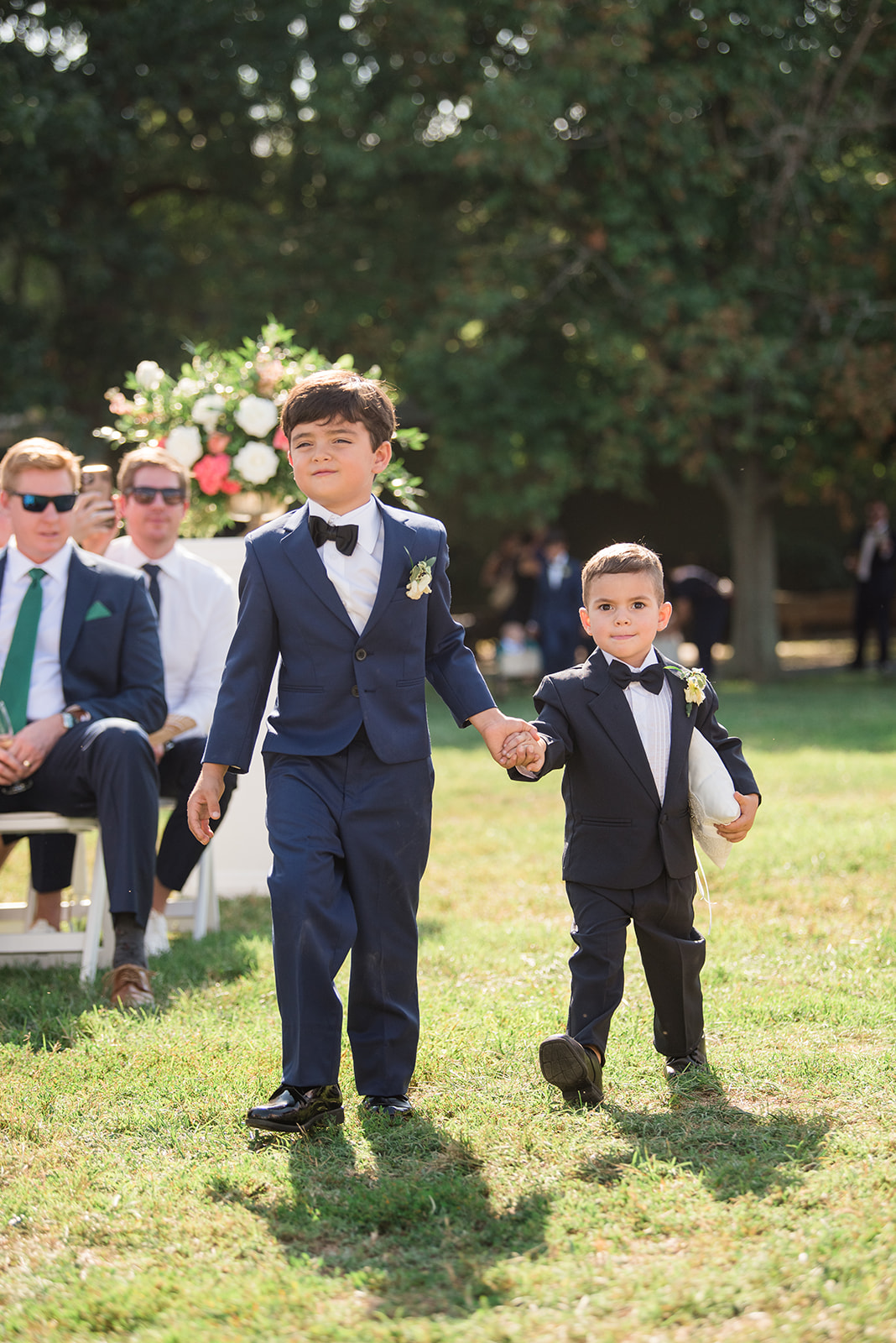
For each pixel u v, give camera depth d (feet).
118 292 56.65
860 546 59.16
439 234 57.47
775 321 54.49
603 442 54.29
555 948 15.10
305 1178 8.98
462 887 18.98
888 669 59.41
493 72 52.95
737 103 51.70
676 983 10.67
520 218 55.16
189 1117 10.22
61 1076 11.02
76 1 54.08
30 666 14.94
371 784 10.05
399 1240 8.07
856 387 51.72
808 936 15.19
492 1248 7.92
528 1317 7.02
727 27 51.08
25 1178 9.18
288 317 55.16
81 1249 8.16
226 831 20.22
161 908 16.20
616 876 10.41
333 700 10.04
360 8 55.52
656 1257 7.67
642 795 10.37
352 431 10.05
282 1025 9.88
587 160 52.90
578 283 54.19
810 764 29.25
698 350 51.62
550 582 48.91
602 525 87.56
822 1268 7.32
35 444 15.24
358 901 10.08
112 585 15.37
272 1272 7.65
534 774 10.09
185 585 17.21
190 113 57.67
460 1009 12.56
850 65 53.11
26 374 51.52
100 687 15.17
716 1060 11.04
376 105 55.93
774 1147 9.20
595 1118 9.85
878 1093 10.26
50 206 52.29
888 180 55.52
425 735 10.28
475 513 56.24
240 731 10.05
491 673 60.08
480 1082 10.73
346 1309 7.23
